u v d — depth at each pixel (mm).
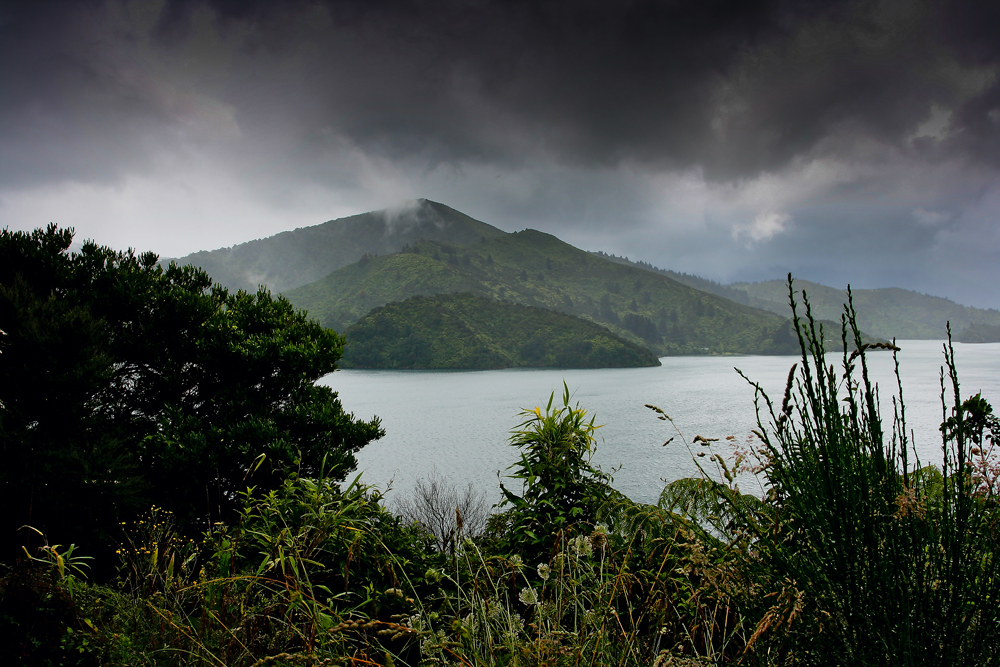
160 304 7719
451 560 1840
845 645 1151
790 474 1329
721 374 127125
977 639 1083
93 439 5855
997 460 1140
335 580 2201
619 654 1377
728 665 1298
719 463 1532
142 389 7766
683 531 1525
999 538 1102
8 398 5559
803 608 1166
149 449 6512
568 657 1318
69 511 4711
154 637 1525
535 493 2777
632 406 69438
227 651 1402
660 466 34969
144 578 1726
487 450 47594
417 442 52188
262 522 2527
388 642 1969
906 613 1109
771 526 1374
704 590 1433
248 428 7227
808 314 1260
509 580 1750
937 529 1173
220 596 1614
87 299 7062
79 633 1533
